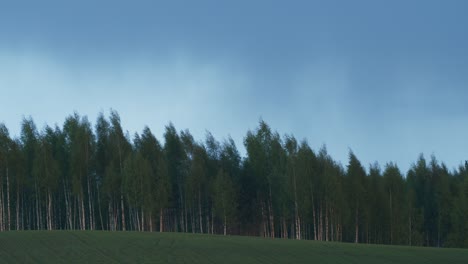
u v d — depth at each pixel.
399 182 93.38
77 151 87.94
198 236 66.69
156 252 53.44
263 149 93.31
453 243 89.19
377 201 91.12
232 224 89.94
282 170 90.00
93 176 93.31
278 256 54.59
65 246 54.81
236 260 51.81
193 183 89.69
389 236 92.06
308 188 86.25
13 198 93.38
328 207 88.19
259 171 92.69
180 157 95.19
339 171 88.56
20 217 95.25
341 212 85.56
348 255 56.78
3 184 89.88
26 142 90.62
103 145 92.69
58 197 94.56
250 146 93.56
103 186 87.56
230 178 89.00
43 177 85.50
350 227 93.38
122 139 91.25
